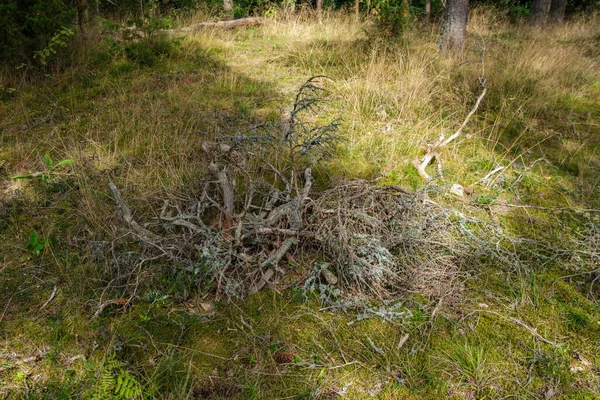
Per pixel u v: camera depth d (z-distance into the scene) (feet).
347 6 42.39
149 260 9.98
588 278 10.19
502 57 24.14
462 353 8.32
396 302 9.45
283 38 30.09
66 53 21.54
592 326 8.96
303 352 8.39
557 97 19.79
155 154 14.30
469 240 11.18
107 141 15.46
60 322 8.83
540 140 16.53
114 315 9.03
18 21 19.52
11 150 14.74
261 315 9.05
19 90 19.08
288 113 17.78
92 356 8.21
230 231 10.09
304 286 9.55
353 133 16.14
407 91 18.57
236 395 7.64
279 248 10.09
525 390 7.78
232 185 11.44
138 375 7.80
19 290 9.61
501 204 12.64
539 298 9.66
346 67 22.16
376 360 8.27
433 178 12.15
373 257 10.01
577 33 33.37
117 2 33.65
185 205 11.90
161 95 18.84
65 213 11.98
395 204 11.46
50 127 16.49
